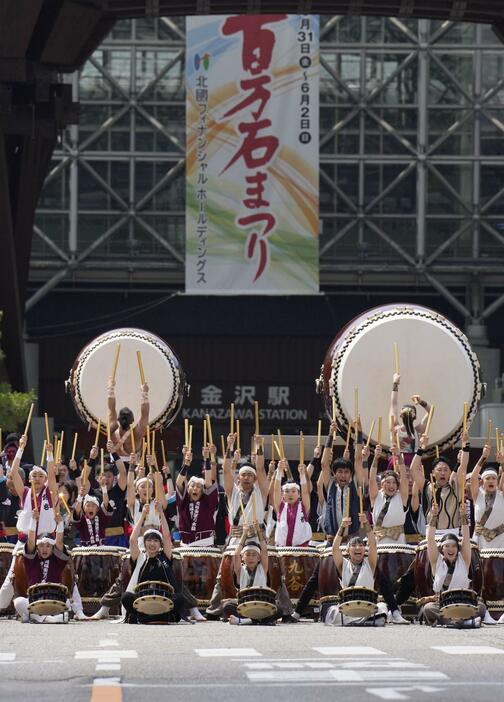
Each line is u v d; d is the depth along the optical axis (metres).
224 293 169.62
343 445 70.00
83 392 79.38
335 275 188.50
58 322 194.88
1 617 55.75
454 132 188.50
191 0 125.00
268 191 168.88
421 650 37.34
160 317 197.25
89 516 59.28
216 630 48.12
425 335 68.38
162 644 40.38
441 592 50.94
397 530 55.09
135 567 53.16
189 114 169.12
